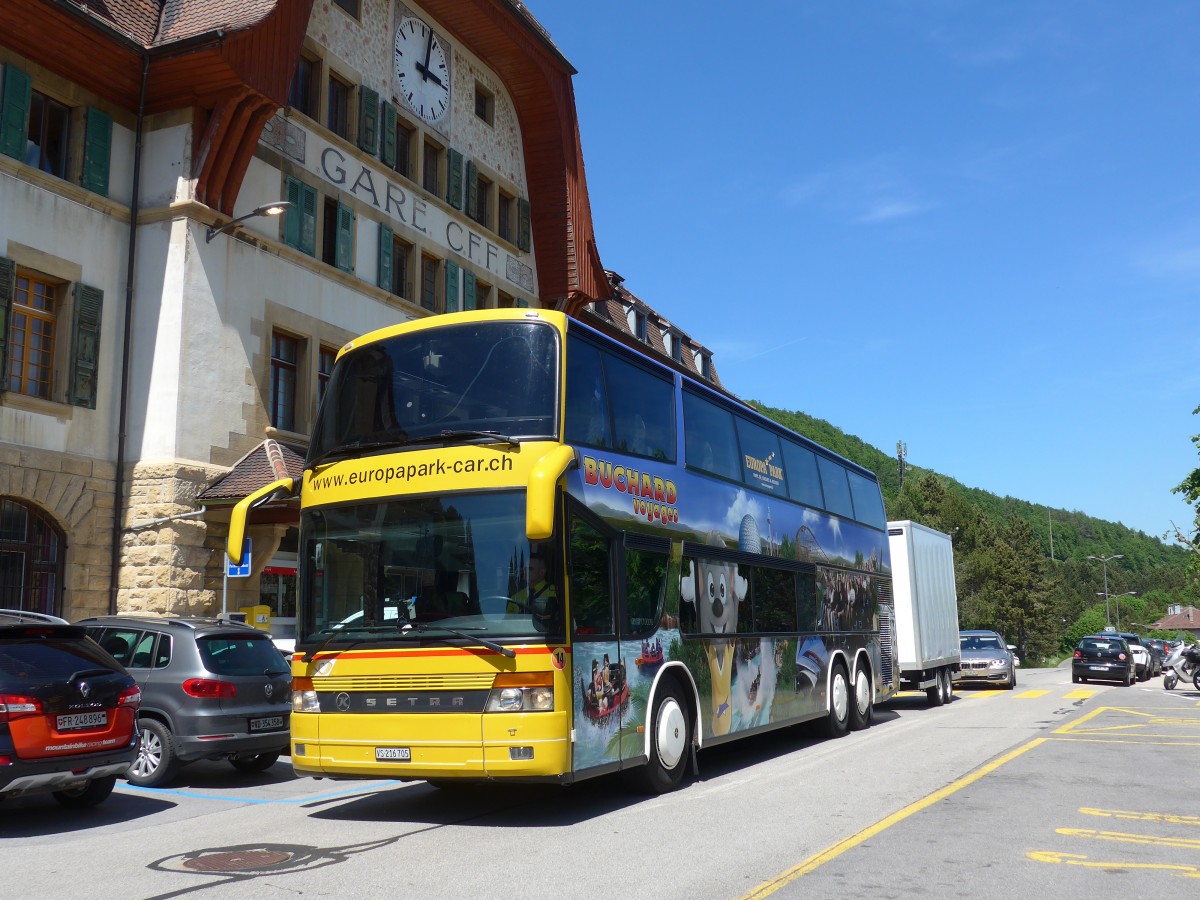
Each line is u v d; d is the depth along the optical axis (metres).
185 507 17.91
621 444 10.13
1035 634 90.12
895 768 11.91
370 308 23.06
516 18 27.52
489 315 9.40
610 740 9.20
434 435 9.04
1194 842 7.64
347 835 8.31
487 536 8.69
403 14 25.27
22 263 16.88
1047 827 8.23
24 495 16.53
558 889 6.31
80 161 18.09
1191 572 31.73
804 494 15.46
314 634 9.13
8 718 8.51
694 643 11.16
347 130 23.31
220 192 19.19
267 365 20.08
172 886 6.60
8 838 8.55
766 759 13.12
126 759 9.38
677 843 7.71
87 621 12.34
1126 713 20.52
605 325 35.25
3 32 16.78
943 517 88.19
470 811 9.44
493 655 8.40
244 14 19.25
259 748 11.77
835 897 6.06
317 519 9.42
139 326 18.66
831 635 15.84
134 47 18.16
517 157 30.02
